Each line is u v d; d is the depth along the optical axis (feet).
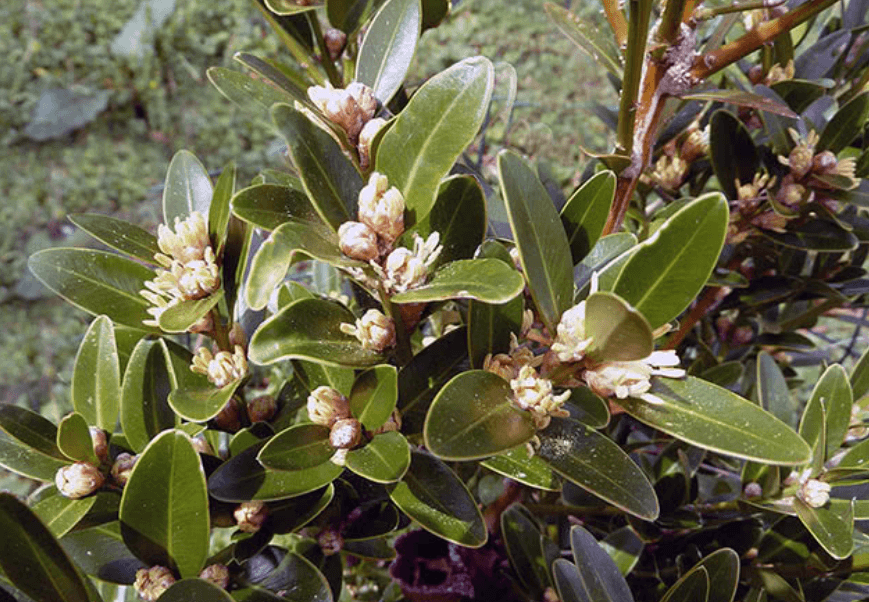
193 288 0.57
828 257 1.07
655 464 0.95
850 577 0.80
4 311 2.64
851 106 0.84
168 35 3.33
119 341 0.73
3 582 0.62
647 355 0.47
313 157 0.51
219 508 0.63
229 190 0.59
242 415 0.69
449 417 0.48
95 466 0.61
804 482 0.72
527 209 0.52
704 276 0.49
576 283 0.66
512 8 3.32
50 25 3.38
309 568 0.63
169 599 0.52
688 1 0.67
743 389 1.17
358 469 0.54
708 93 0.68
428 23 0.76
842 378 0.73
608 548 0.86
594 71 3.12
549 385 0.51
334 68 0.78
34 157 3.02
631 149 0.68
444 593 0.91
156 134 3.17
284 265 0.48
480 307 0.55
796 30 1.05
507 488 0.96
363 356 0.55
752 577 0.83
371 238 0.50
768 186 0.88
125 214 2.90
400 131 0.53
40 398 2.40
